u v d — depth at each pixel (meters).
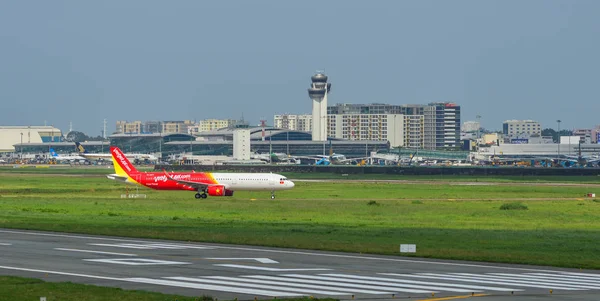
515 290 63.31
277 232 112.56
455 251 89.81
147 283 64.19
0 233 106.62
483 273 73.56
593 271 76.81
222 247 92.62
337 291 61.59
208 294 59.31
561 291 63.22
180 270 72.19
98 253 84.69
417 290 62.66
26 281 62.53
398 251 89.50
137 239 101.56
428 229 126.75
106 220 135.38
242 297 58.12
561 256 87.19
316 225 132.00
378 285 65.00
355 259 82.69
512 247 96.50
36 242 95.38
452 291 62.34
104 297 56.19
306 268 75.06
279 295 59.16
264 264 77.44
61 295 56.72
